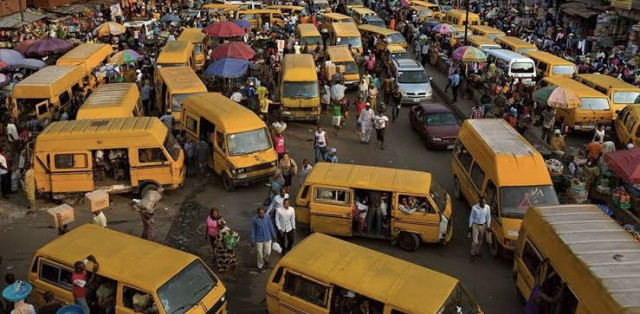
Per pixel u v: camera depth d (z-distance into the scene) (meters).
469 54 29.95
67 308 10.23
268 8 48.69
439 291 10.04
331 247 11.39
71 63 25.81
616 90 24.55
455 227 16.45
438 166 21.22
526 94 26.47
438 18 47.50
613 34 37.56
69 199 17.31
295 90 25.02
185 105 20.72
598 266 10.12
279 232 14.23
